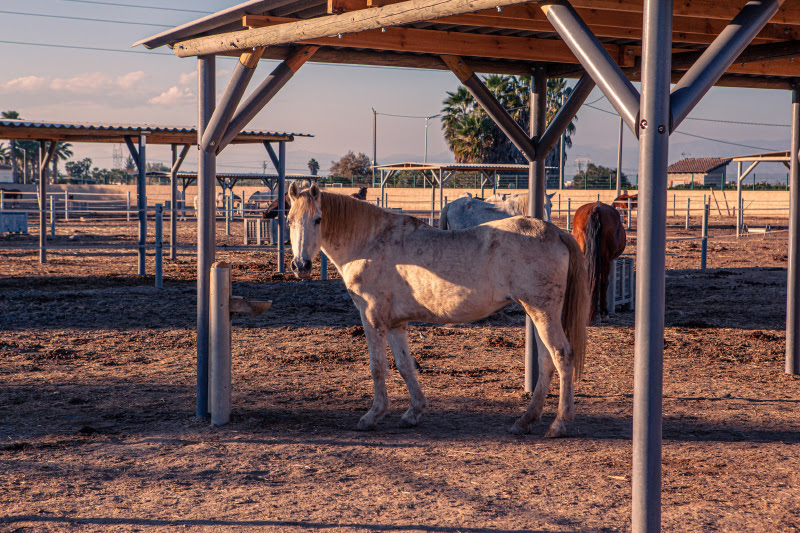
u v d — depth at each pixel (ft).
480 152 168.96
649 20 9.65
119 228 103.24
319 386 22.27
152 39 19.36
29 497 12.82
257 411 19.27
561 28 10.98
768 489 13.44
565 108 20.51
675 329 32.78
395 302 17.43
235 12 16.71
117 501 12.67
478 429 17.69
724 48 10.23
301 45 18.21
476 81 20.59
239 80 17.52
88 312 35.91
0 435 16.71
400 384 22.65
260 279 49.42
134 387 21.79
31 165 327.06
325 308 38.55
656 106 9.69
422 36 18.97
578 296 16.62
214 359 17.74
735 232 95.91
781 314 37.11
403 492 13.20
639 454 10.09
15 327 31.81
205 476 14.07
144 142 50.21
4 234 86.63
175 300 40.04
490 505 12.55
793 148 23.66
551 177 177.88
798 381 23.04
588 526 11.64
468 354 27.40
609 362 25.88
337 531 11.37
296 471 14.40
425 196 152.05
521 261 16.14
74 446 15.99
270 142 52.03
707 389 21.97
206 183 18.57
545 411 19.58
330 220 17.11
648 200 9.81
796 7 15.76
